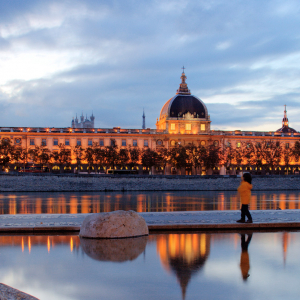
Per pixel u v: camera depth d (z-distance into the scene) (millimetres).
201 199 78875
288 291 14531
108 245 22594
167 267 17734
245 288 14867
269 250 21406
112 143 169500
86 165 164500
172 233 27016
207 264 18328
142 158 156750
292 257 19766
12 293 10664
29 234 26828
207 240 24344
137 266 17906
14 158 146250
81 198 82438
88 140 169125
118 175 119625
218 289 14742
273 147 163625
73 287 14977
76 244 22938
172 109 175625
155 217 34906
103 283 15438
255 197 86938
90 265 18109
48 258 19500
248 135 177875
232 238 25094
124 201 72938
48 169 162625
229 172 170875
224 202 69312
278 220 31844
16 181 112062
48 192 109438
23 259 19344
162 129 174375
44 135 166625
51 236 25938
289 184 128500
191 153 155250
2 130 165375
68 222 31703
